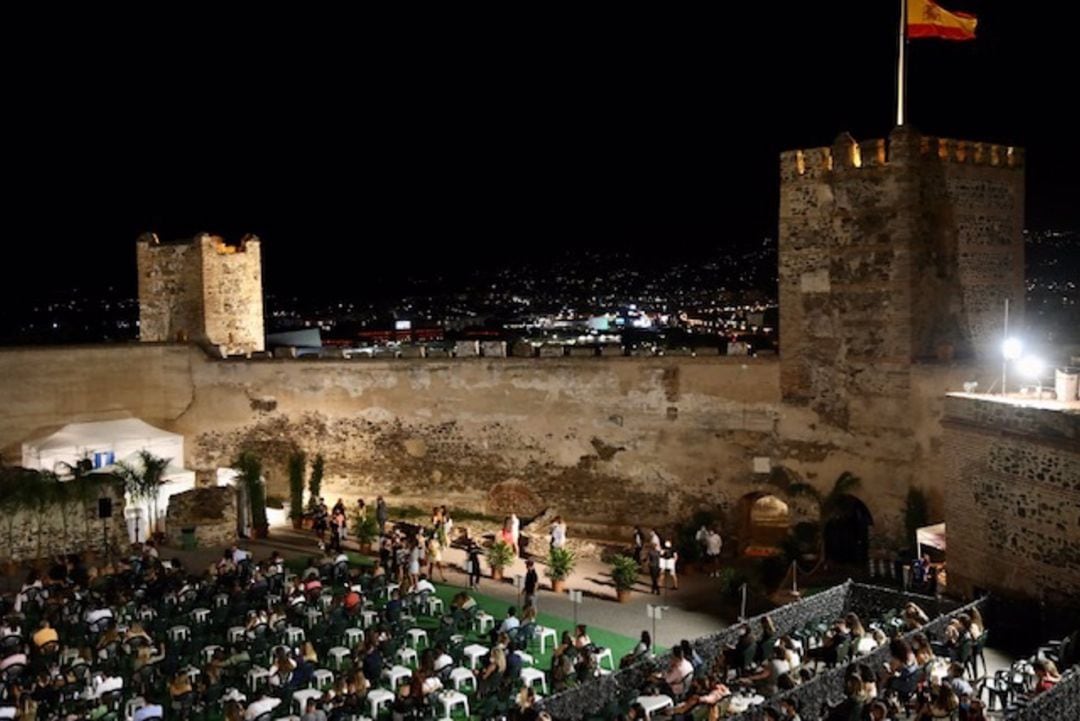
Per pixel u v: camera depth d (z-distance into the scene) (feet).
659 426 113.70
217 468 130.82
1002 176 106.22
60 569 92.73
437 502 123.95
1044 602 77.71
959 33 101.19
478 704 66.44
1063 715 53.83
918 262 99.96
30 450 114.73
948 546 87.10
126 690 69.21
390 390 125.49
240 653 74.38
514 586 97.30
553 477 119.03
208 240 137.90
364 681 65.00
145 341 136.15
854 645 65.51
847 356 103.14
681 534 104.83
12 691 65.82
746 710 54.03
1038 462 78.23
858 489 102.78
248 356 132.26
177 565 93.25
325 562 94.94
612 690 62.49
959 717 51.37
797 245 106.11
